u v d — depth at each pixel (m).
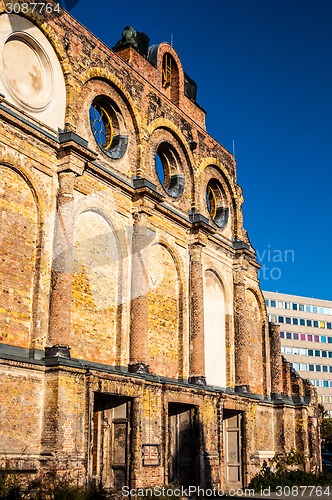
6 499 16.61
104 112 26.39
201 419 27.59
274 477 32.31
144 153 27.00
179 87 31.92
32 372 19.69
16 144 20.58
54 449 19.28
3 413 18.47
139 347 24.69
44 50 22.39
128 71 26.80
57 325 20.73
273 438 36.03
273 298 101.88
